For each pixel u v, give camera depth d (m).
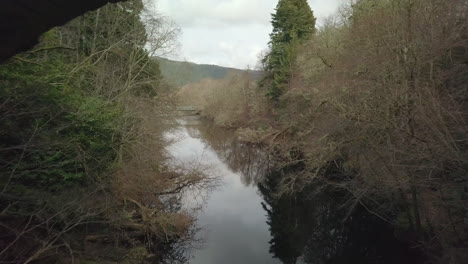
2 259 7.50
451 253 9.76
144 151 15.44
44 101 8.88
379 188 12.20
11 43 2.97
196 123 62.59
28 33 2.96
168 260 13.43
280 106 35.12
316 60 24.52
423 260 11.49
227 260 13.50
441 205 10.62
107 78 16.52
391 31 12.60
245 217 18.34
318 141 16.38
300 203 20.36
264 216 18.59
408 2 12.77
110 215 11.09
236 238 15.62
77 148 10.02
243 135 38.97
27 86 8.45
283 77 36.00
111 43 17.89
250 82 50.78
